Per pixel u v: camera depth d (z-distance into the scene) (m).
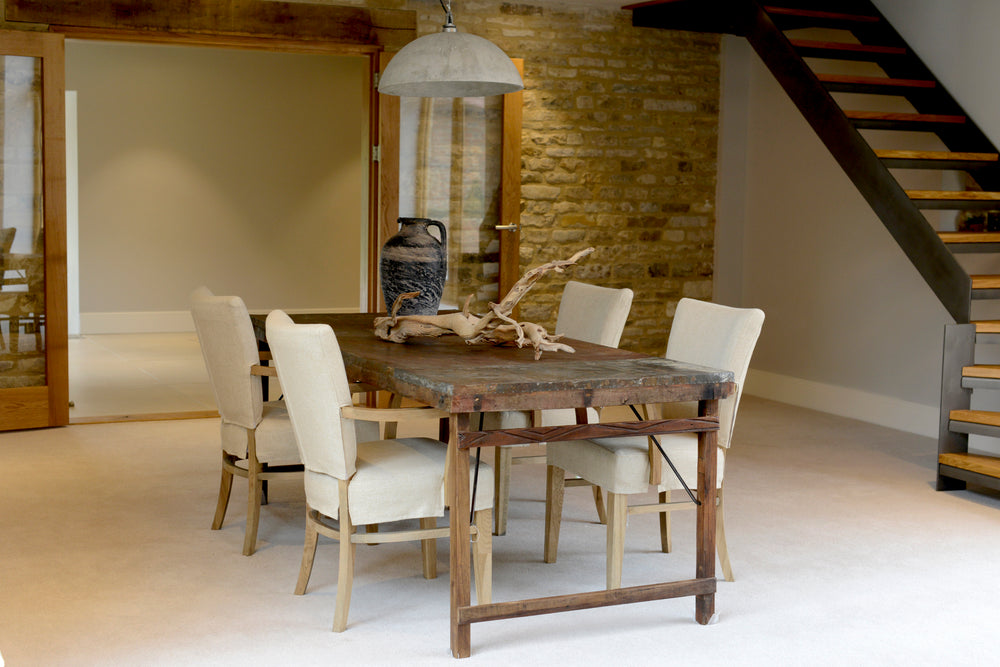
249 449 3.97
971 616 3.48
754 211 8.09
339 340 4.11
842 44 6.47
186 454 5.70
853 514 4.70
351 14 6.78
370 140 7.02
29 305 6.24
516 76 4.11
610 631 3.31
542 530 4.42
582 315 4.84
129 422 6.57
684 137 8.00
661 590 3.29
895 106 6.90
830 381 7.38
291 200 11.59
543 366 3.40
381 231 7.00
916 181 6.73
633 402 3.18
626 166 7.83
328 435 3.22
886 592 3.70
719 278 8.26
